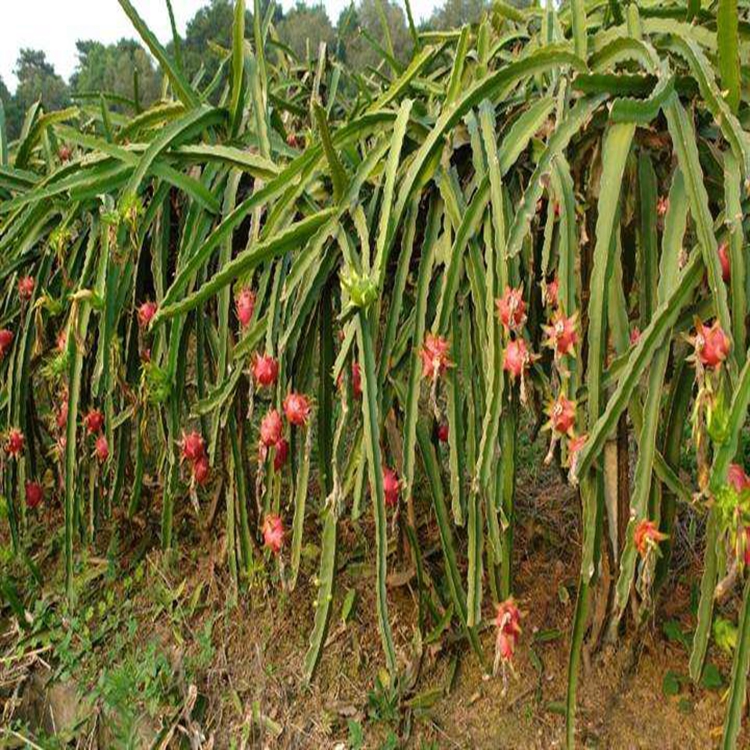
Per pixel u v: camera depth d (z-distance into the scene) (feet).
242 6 3.75
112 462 4.48
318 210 3.33
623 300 2.77
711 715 3.20
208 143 4.02
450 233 2.98
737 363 2.27
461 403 3.07
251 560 4.00
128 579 4.59
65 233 3.90
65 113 4.66
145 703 3.76
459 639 3.75
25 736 4.01
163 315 2.96
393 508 3.71
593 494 2.72
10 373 4.58
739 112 2.63
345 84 6.31
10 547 4.95
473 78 3.79
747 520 2.14
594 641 3.51
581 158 2.89
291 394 3.28
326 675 3.74
